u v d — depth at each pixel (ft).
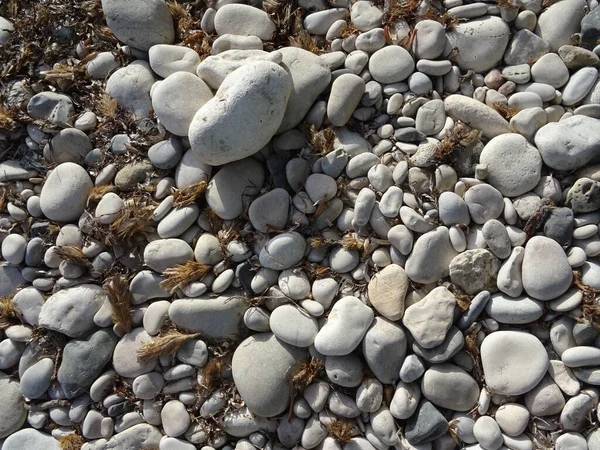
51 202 2.19
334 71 2.17
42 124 2.26
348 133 2.12
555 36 2.17
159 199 2.17
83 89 2.37
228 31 2.30
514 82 2.14
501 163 1.99
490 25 2.16
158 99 2.10
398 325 1.93
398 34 2.21
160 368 2.07
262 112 1.92
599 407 1.80
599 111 2.03
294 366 1.95
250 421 1.98
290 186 2.08
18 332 2.18
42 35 2.46
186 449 1.99
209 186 2.10
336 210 2.05
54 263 2.19
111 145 2.25
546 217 1.93
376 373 1.91
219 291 2.04
